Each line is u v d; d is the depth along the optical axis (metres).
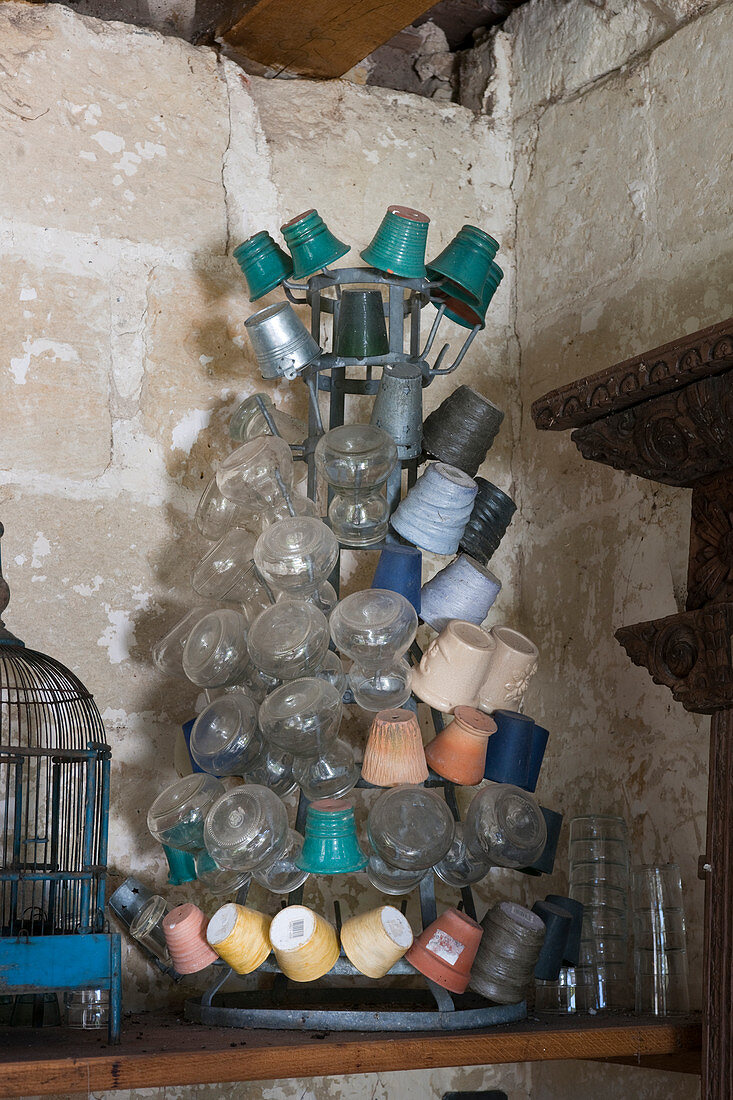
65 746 1.62
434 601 1.58
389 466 1.46
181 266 1.84
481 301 1.63
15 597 1.67
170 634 1.58
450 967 1.38
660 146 1.79
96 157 1.80
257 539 1.54
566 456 1.95
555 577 1.95
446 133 2.10
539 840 1.43
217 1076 1.21
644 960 1.52
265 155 1.94
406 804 1.36
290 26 1.84
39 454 1.71
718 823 1.34
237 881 1.42
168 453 1.79
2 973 1.22
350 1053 1.26
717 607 1.32
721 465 1.33
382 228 1.59
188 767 1.62
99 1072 1.16
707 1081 1.31
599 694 1.82
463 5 2.12
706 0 1.72
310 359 1.58
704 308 1.67
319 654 1.38
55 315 1.74
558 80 2.03
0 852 1.57
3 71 1.75
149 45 1.86
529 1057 1.33
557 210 2.01
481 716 1.49
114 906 1.58
